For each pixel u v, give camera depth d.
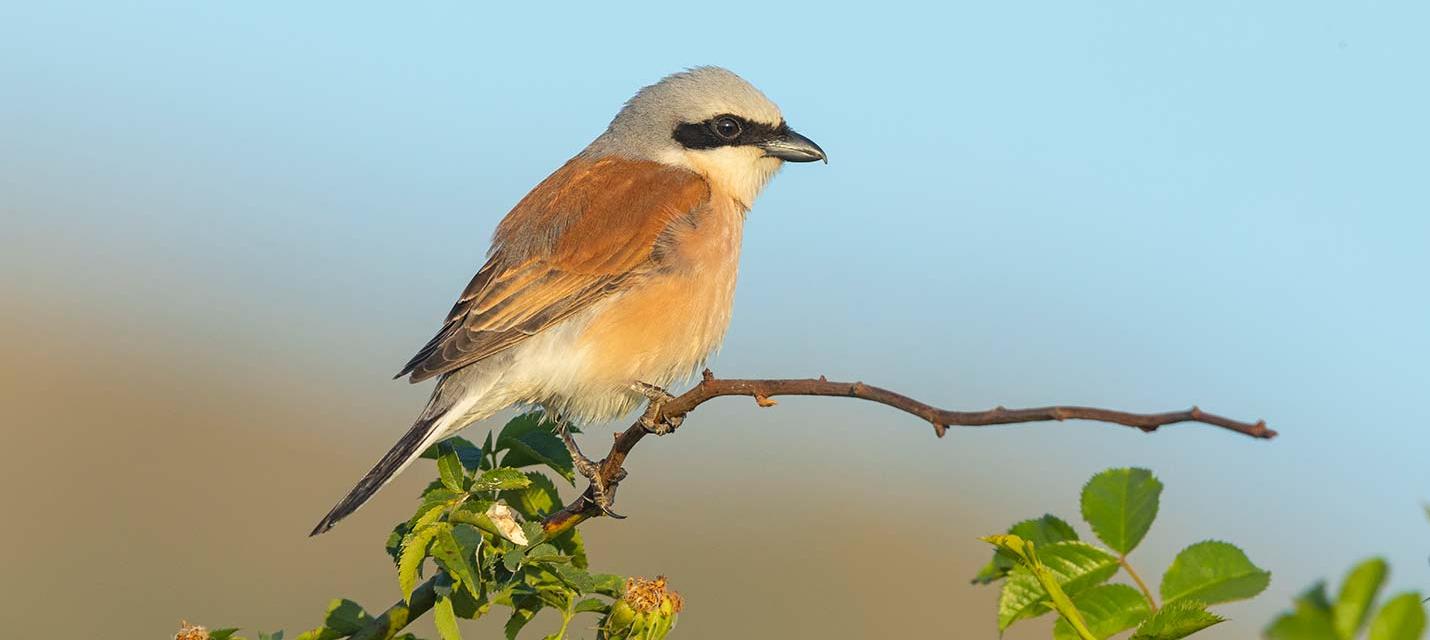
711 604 14.99
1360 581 3.76
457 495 6.18
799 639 14.73
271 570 14.52
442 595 6.13
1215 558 5.23
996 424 4.86
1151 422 4.42
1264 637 3.85
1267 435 4.21
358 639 6.35
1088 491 5.40
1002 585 5.67
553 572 6.17
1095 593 5.25
